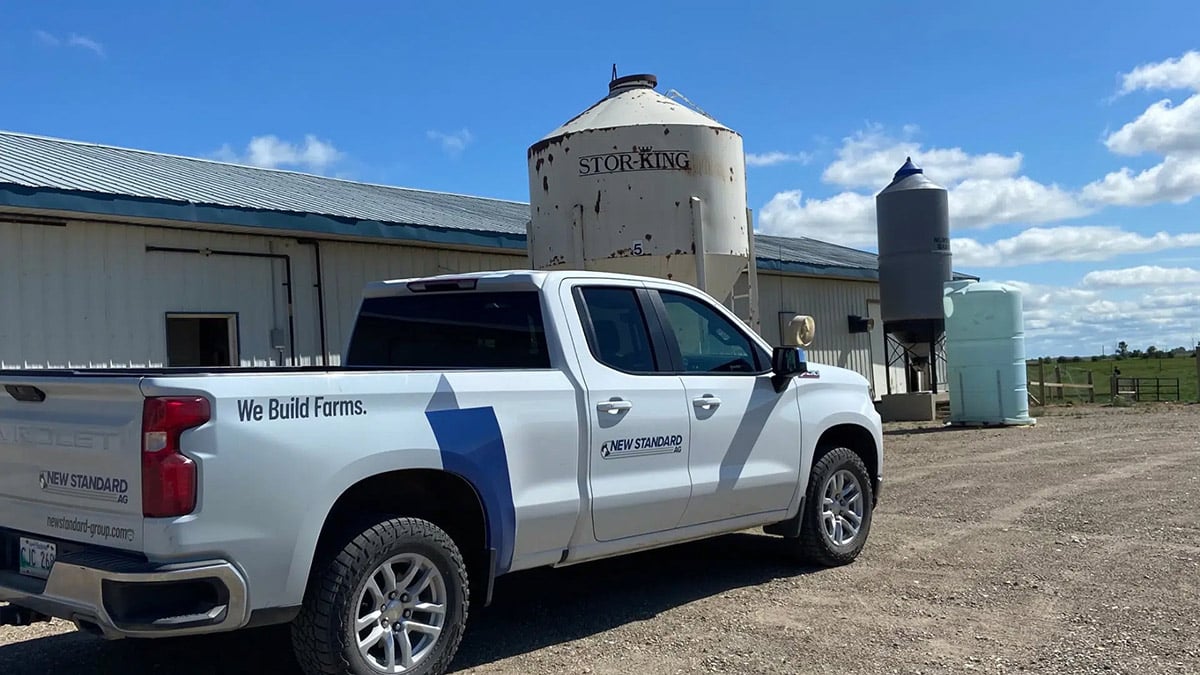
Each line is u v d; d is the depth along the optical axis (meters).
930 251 20.14
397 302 5.88
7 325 9.57
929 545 7.21
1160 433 15.06
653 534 5.47
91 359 10.22
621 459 5.23
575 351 5.15
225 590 3.74
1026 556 6.74
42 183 9.58
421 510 4.75
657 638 5.14
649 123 9.80
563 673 4.62
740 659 4.75
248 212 10.91
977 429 17.33
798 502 6.42
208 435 3.70
